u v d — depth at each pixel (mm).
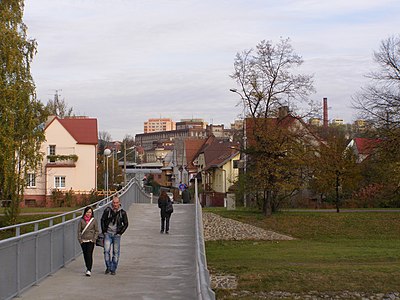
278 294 21984
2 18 45031
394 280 23297
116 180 83375
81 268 15836
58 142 70125
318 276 24062
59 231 15664
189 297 11781
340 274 24375
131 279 14086
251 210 49469
